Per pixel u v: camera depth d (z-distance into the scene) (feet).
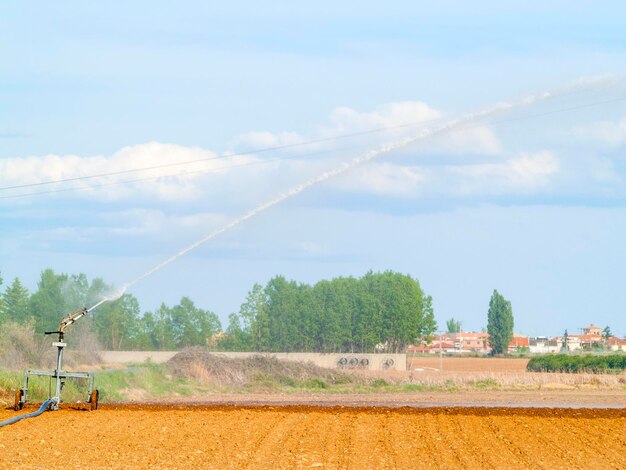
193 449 150.71
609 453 152.15
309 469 133.39
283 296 638.53
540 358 597.93
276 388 378.73
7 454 144.15
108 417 196.54
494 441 164.45
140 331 524.93
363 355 543.80
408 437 168.14
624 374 444.55
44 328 513.04
